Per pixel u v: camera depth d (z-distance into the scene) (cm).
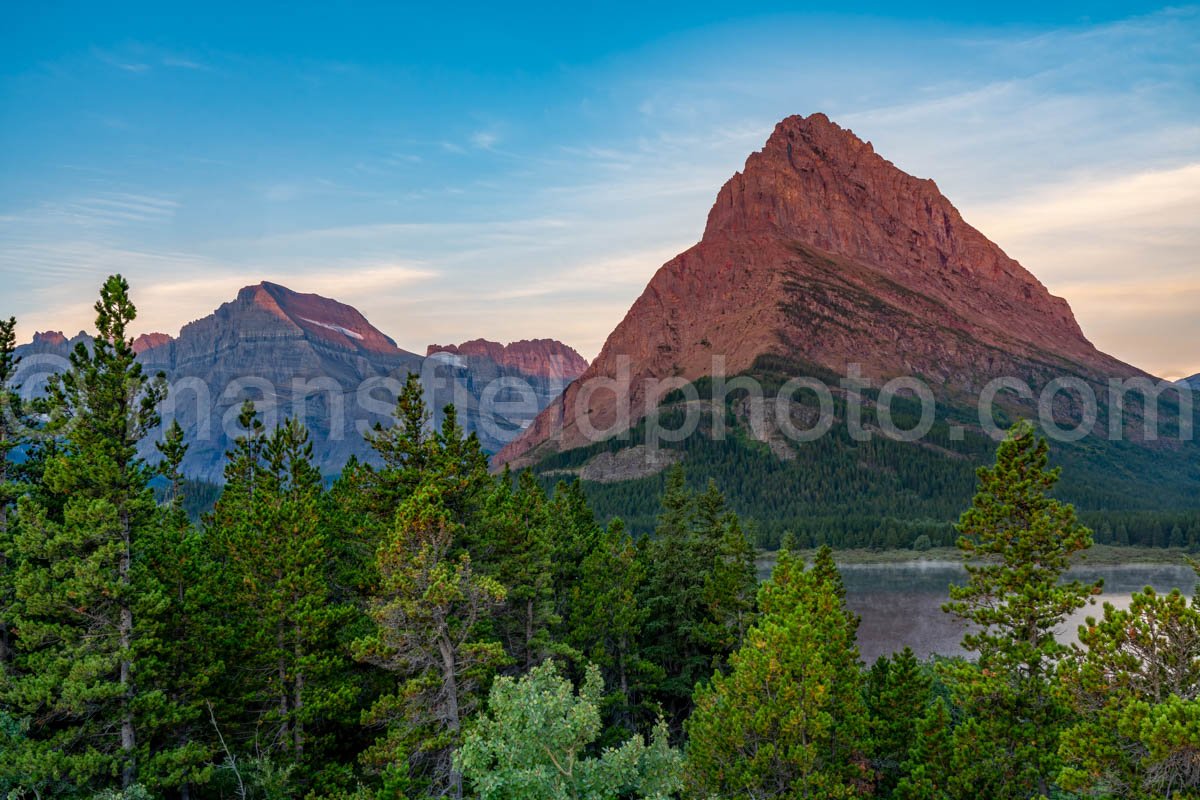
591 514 6375
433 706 3034
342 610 3569
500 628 4319
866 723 3102
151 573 3231
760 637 2962
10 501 3120
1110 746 2164
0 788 2625
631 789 2586
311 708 3309
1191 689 2198
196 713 3111
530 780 2044
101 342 3231
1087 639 2339
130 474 3111
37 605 2761
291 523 3569
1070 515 3141
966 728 3003
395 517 3344
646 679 4966
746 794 2912
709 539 5553
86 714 2870
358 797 2858
